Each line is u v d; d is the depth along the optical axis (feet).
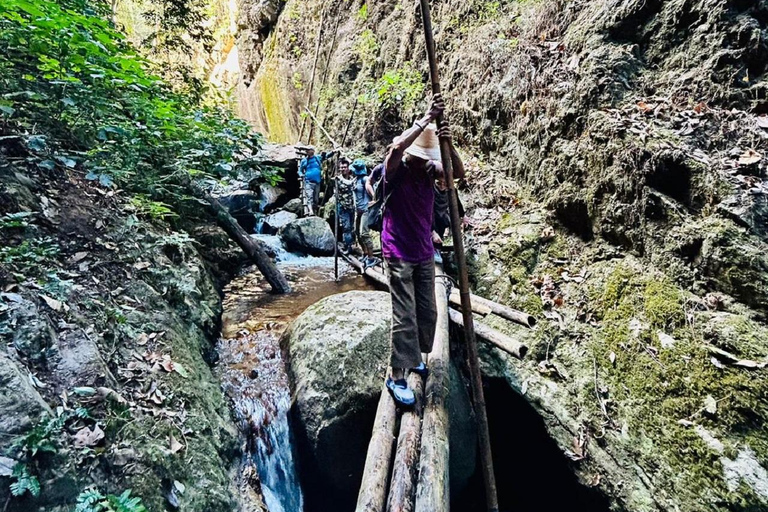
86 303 8.49
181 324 10.66
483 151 19.24
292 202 29.19
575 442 10.00
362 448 10.43
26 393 5.90
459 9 23.98
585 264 12.59
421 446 7.76
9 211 9.02
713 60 11.60
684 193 10.59
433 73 7.40
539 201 15.06
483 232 15.51
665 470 8.60
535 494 11.93
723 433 8.23
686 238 10.05
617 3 14.11
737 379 8.36
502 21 20.51
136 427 7.14
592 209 12.60
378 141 28.71
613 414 9.79
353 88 34.55
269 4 51.96
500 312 11.33
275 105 50.72
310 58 43.96
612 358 10.37
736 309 9.10
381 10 33.68
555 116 14.52
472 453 11.16
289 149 34.47
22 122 11.19
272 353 12.52
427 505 6.47
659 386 9.36
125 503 5.77
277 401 10.91
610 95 13.03
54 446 5.87
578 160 13.21
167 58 26.53
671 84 12.37
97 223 10.89
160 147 14.78
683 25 12.58
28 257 8.39
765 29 11.09
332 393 10.41
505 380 11.60
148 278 10.79
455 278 15.20
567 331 11.55
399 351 8.39
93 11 13.56
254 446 9.96
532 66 16.40
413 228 8.27
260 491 9.18
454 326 12.82
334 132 34.27
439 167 8.02
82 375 7.07
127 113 14.33
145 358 8.69
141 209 12.76
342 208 22.21
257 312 15.43
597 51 13.97
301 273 20.33
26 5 9.20
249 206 26.91
